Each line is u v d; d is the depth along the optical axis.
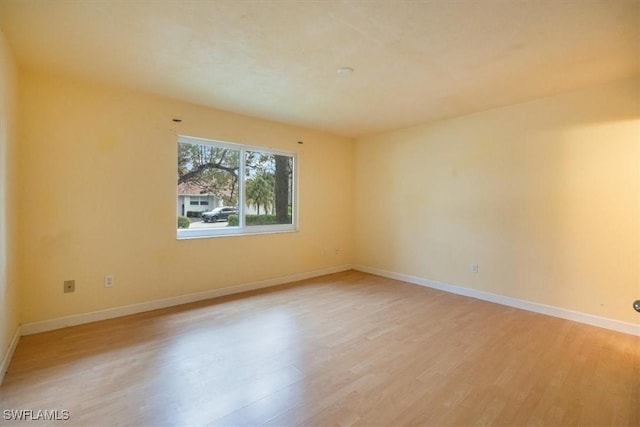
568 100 3.15
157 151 3.35
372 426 1.63
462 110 3.78
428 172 4.39
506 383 2.03
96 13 1.88
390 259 4.91
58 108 2.79
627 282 2.84
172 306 3.46
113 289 3.10
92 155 2.97
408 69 2.65
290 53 2.38
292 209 4.71
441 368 2.21
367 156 5.23
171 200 3.46
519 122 3.50
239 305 3.53
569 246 3.17
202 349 2.46
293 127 4.57
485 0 1.75
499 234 3.68
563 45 2.23
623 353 2.44
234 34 2.12
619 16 1.88
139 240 3.25
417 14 1.88
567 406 1.80
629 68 2.60
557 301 3.25
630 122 2.81
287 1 1.76
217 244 3.83
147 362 2.25
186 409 1.75
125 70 2.69
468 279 3.97
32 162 2.68
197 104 3.59
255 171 4.28
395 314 3.28
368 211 5.23
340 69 2.66
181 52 2.37
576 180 3.11
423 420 1.68
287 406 1.79
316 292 4.07
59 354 2.35
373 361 2.30
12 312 2.37
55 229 2.80
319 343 2.59
